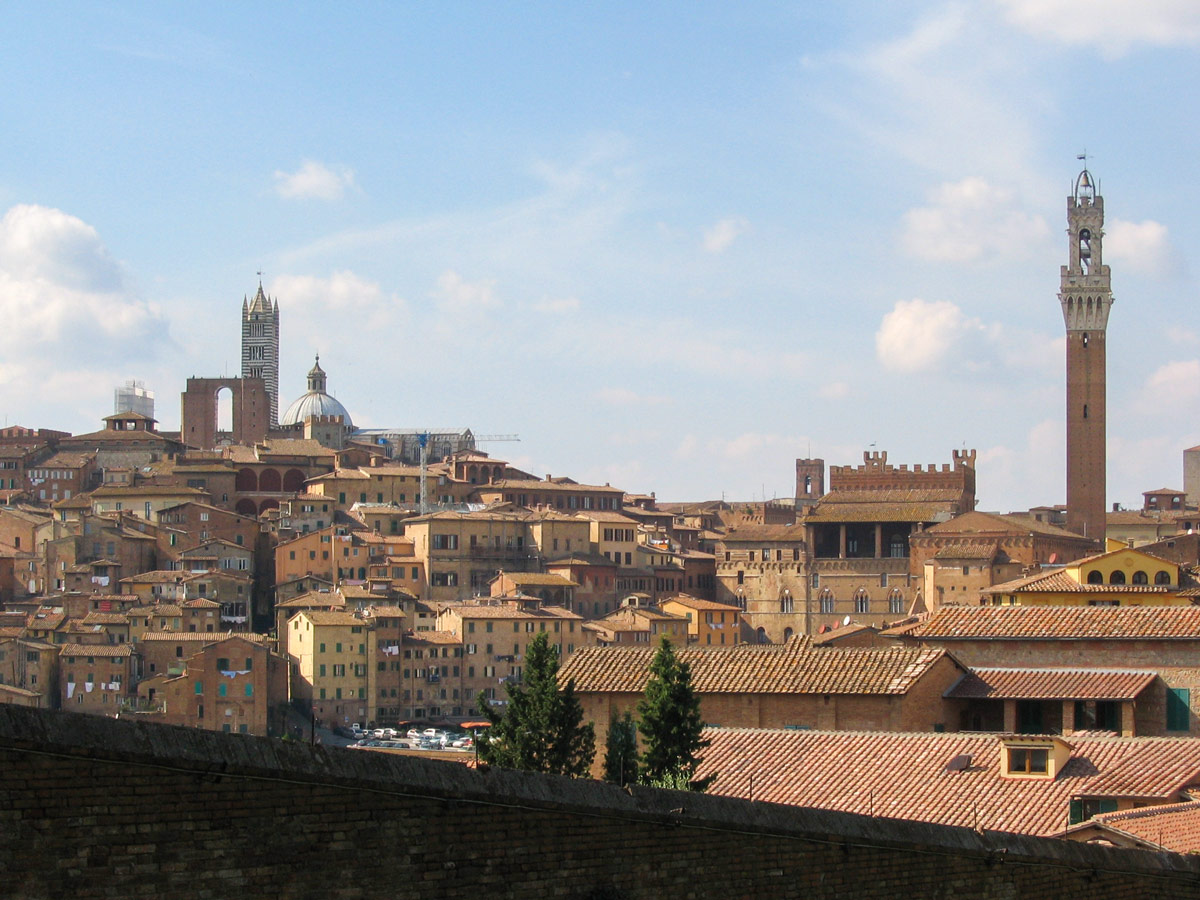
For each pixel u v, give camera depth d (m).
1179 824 73.50
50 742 33.72
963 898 52.00
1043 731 99.50
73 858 34.00
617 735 99.38
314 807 37.31
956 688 100.56
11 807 33.31
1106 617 104.38
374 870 38.16
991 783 82.94
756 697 98.94
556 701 102.88
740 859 45.62
